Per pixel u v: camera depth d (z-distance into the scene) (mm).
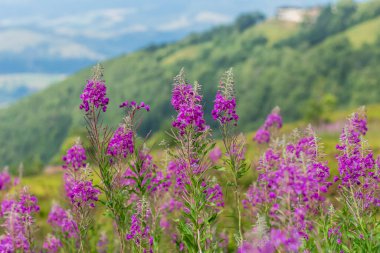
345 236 2770
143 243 2820
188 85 2795
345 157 2725
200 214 2867
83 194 2857
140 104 2896
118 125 2887
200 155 2836
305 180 2475
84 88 2850
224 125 2873
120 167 2893
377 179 2709
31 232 2957
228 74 2834
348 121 2840
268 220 2902
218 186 2943
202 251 2814
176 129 2846
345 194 2750
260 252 2422
